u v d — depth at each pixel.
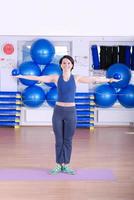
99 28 7.73
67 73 3.94
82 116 7.69
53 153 5.21
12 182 3.76
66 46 7.91
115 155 5.10
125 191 3.48
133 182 3.77
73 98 3.96
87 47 7.88
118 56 7.82
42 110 7.87
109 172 4.16
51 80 4.13
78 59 7.90
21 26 7.69
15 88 7.86
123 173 4.13
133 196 3.33
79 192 3.45
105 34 7.75
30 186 3.63
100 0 7.62
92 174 4.08
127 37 7.85
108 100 7.54
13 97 7.68
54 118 3.99
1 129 7.50
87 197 3.30
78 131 7.32
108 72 7.57
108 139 6.41
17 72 4.18
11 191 3.47
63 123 4.02
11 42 7.82
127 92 7.57
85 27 7.73
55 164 4.55
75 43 7.87
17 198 3.27
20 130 7.38
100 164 4.57
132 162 4.68
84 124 7.67
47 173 4.11
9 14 7.63
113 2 7.63
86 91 7.88
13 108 7.68
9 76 7.85
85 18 7.70
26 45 7.87
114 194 3.39
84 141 6.21
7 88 7.86
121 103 7.73
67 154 4.10
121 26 7.72
